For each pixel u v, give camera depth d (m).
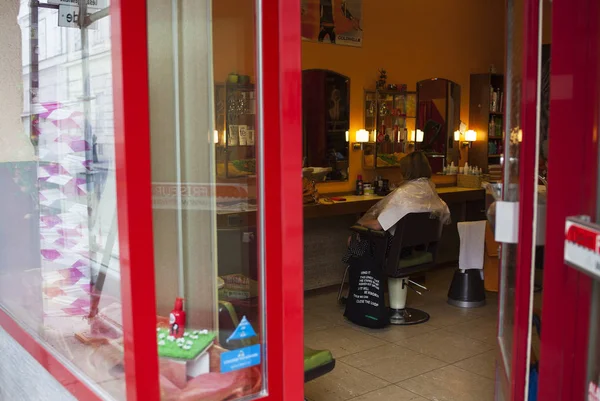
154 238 1.67
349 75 6.41
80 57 1.90
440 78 7.32
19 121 2.42
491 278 5.56
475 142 7.75
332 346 4.21
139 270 1.58
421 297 5.46
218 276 1.79
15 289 2.60
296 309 1.85
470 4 7.59
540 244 1.80
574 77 1.75
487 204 2.20
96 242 1.83
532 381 1.85
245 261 1.81
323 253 5.76
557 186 1.77
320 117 6.23
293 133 1.78
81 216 1.93
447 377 3.66
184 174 1.72
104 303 1.77
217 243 1.78
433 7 7.18
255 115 1.77
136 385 1.61
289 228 1.81
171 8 1.66
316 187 5.99
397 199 4.54
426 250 4.92
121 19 1.50
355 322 4.68
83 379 1.91
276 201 1.80
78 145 1.95
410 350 4.12
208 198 1.78
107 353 1.75
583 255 1.59
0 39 2.43
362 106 6.55
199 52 1.73
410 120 7.04
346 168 6.48
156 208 1.67
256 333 1.84
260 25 1.73
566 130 1.76
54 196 2.16
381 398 3.37
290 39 1.74
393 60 6.81
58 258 2.13
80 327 1.95
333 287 5.83
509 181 1.97
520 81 1.79
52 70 2.14
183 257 1.72
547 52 1.73
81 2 1.87
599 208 1.72
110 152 1.68
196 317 1.77
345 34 6.32
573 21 1.73
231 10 1.74
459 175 7.45
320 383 3.57
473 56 7.70
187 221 1.74
